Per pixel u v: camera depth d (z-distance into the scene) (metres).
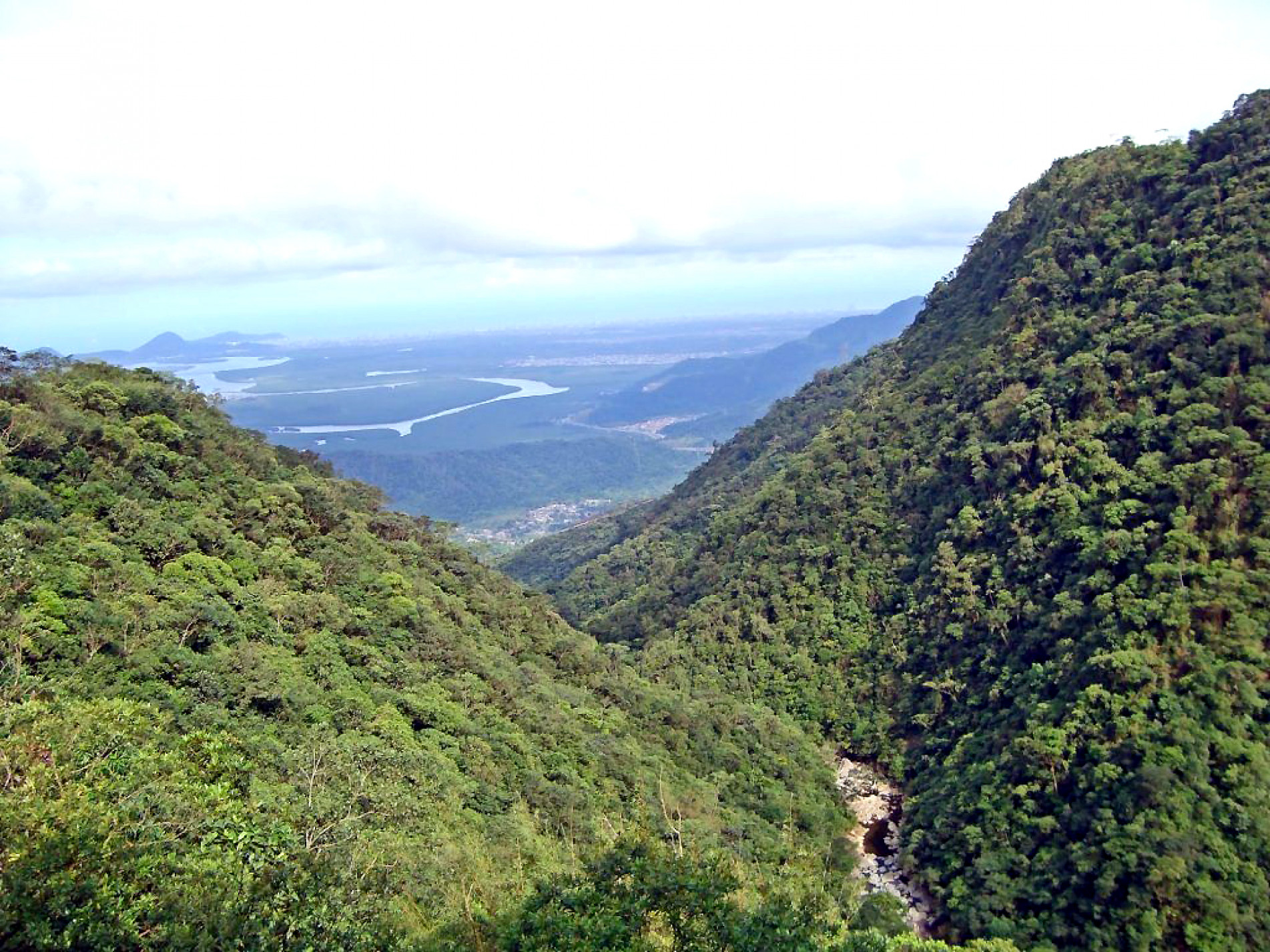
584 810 28.20
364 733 25.86
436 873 17.78
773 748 42.66
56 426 30.44
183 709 22.02
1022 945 28.02
